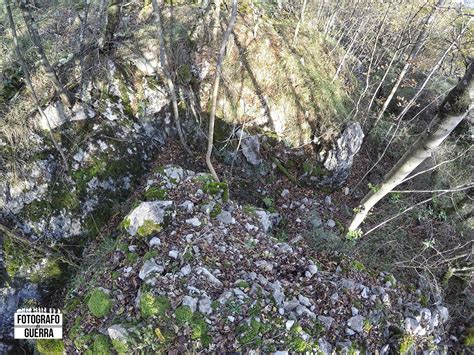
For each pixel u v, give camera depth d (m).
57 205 5.82
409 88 9.59
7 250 5.41
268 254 5.30
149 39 6.92
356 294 5.08
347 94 8.31
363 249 6.53
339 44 9.23
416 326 5.18
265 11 8.26
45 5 8.57
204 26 7.16
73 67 6.33
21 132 5.60
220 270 4.81
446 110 3.77
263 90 7.29
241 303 4.43
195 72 7.07
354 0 10.11
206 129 7.21
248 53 7.28
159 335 4.08
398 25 9.89
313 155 7.38
